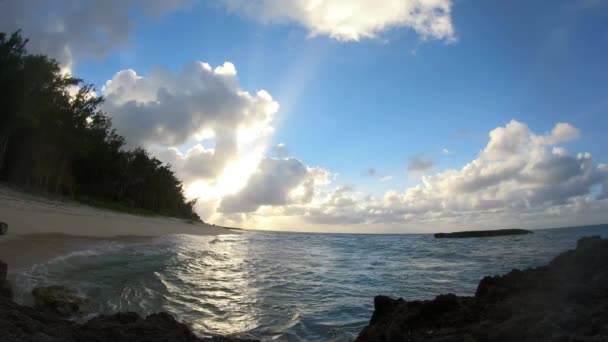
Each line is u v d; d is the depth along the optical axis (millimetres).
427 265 25141
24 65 39219
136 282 13516
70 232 23656
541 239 53594
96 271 14555
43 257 14758
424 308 7652
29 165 44781
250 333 9312
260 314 11086
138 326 6543
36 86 40656
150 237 33594
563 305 6562
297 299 13375
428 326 7293
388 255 34500
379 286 16344
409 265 25297
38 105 41219
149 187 77750
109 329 6219
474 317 7250
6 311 5668
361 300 13359
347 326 10086
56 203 39812
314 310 11758
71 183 53125
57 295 9758
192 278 15984
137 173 70312
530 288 7887
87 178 60750
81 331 5973
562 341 4988
